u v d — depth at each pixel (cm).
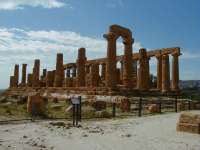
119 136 1311
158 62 4847
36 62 6362
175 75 4528
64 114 2314
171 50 4616
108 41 3772
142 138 1265
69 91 4475
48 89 5397
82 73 4734
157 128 1574
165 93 4275
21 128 1491
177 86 4534
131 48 4056
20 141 1143
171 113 2519
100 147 1065
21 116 2081
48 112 2373
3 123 1692
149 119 2023
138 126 1656
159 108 2616
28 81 7106
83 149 1030
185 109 3002
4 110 2433
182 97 4325
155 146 1093
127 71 4003
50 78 6253
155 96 4009
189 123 1430
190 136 1325
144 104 3056
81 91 4184
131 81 4019
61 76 5519
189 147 1083
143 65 4338
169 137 1295
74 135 1320
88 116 2184
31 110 2148
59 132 1390
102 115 2208
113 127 1606
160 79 4834
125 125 1697
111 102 3209
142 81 4300
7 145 1055
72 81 5716
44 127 1535
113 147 1067
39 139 1201
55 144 1111
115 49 3781
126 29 3991
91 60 6284
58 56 5534
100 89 3775
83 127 1577
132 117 2178
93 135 1328
